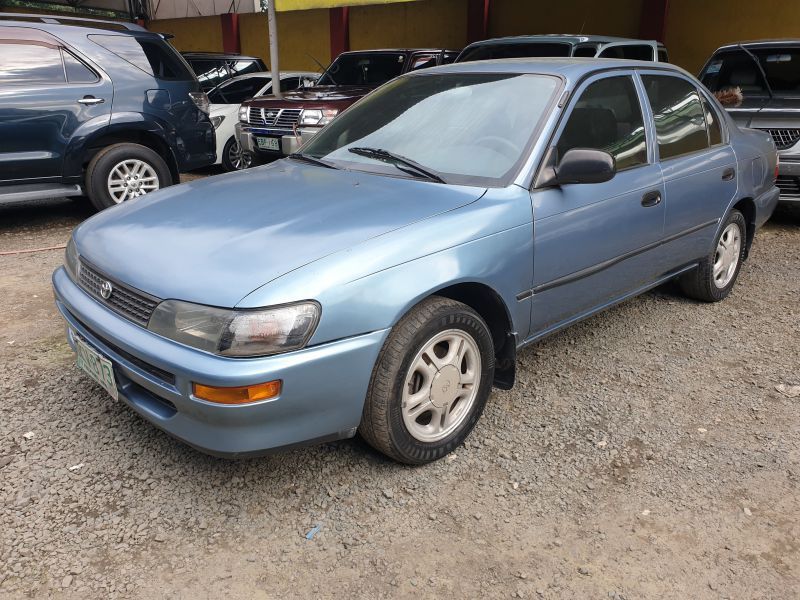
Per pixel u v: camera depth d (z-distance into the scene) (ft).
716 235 14.44
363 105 12.67
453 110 11.10
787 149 21.15
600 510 8.43
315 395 7.62
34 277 16.24
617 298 12.14
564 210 10.09
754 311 15.25
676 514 8.39
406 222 8.58
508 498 8.62
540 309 10.21
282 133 24.66
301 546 7.72
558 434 10.09
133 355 7.82
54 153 19.31
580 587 7.22
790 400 11.23
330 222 8.58
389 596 7.04
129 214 9.76
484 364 9.52
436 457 9.20
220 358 7.17
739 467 9.37
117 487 8.60
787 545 7.91
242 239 8.27
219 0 68.95
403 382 8.40
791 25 37.78
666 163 12.41
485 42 27.58
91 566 7.32
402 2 53.21
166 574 7.25
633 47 27.50
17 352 12.24
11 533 7.75
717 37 40.24
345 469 9.12
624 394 11.34
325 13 57.62
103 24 20.72
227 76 34.22
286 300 7.30
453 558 7.58
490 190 9.50
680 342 13.47
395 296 8.02
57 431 9.77
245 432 7.38
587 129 10.82
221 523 8.04
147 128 21.01
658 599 7.08
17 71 18.71
